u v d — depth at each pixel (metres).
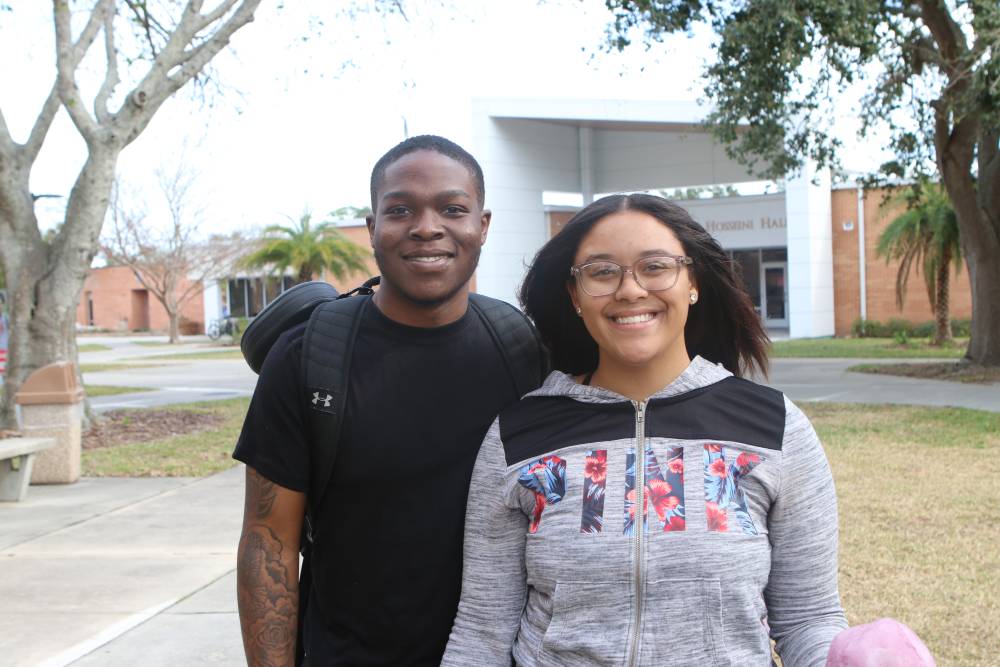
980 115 12.77
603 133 33.38
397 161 2.04
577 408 1.90
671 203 2.00
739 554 1.74
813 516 1.84
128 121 10.52
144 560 5.52
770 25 10.31
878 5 11.21
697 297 2.12
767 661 1.74
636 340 1.88
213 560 5.51
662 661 1.71
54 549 5.79
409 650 1.99
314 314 2.06
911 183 19.55
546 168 31.86
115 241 36.78
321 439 1.95
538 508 1.86
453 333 2.04
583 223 1.96
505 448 1.92
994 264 16.39
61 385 7.91
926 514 6.23
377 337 2.02
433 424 1.99
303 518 2.08
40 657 4.01
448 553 1.99
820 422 10.61
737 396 1.89
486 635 1.90
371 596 1.99
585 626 1.76
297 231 35.38
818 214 28.98
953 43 14.09
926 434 9.59
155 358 28.38
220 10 10.95
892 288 28.78
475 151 30.08
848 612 4.40
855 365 18.53
